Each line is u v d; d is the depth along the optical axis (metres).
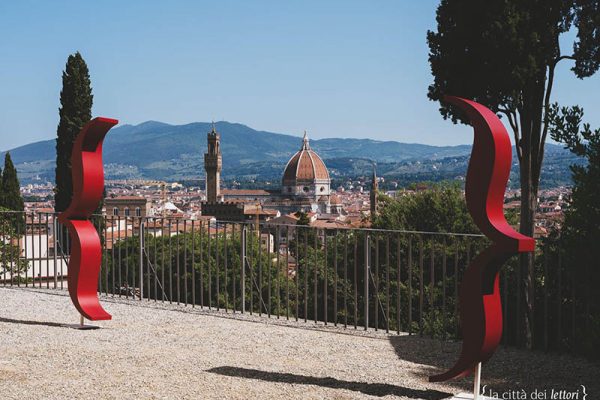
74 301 9.41
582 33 12.55
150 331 9.20
